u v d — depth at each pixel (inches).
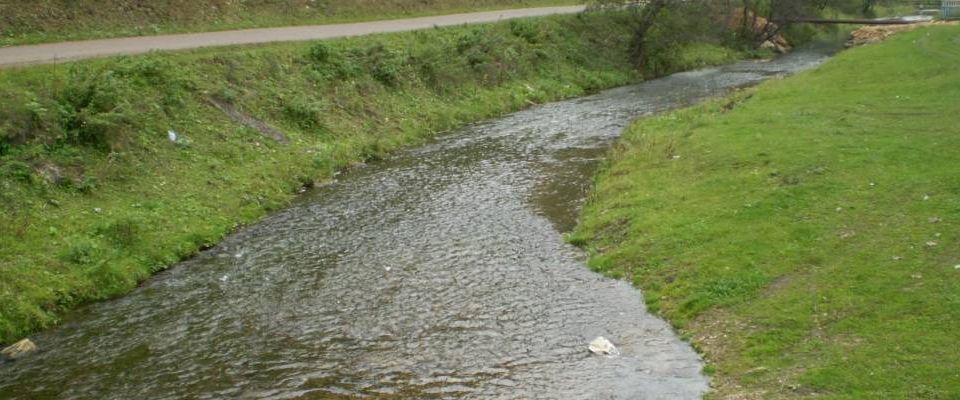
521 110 1563.7
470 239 781.3
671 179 874.1
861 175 750.5
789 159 840.3
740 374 474.0
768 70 2102.6
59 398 496.4
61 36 1234.6
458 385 493.0
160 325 605.3
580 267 698.2
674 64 2151.8
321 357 541.3
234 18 1583.4
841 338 477.7
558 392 478.6
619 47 2113.7
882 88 1208.8
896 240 589.9
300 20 1717.5
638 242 708.7
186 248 764.0
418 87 1456.7
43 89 880.3
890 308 494.0
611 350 530.3
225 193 896.9
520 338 557.9
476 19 2006.6
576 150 1166.3
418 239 784.3
